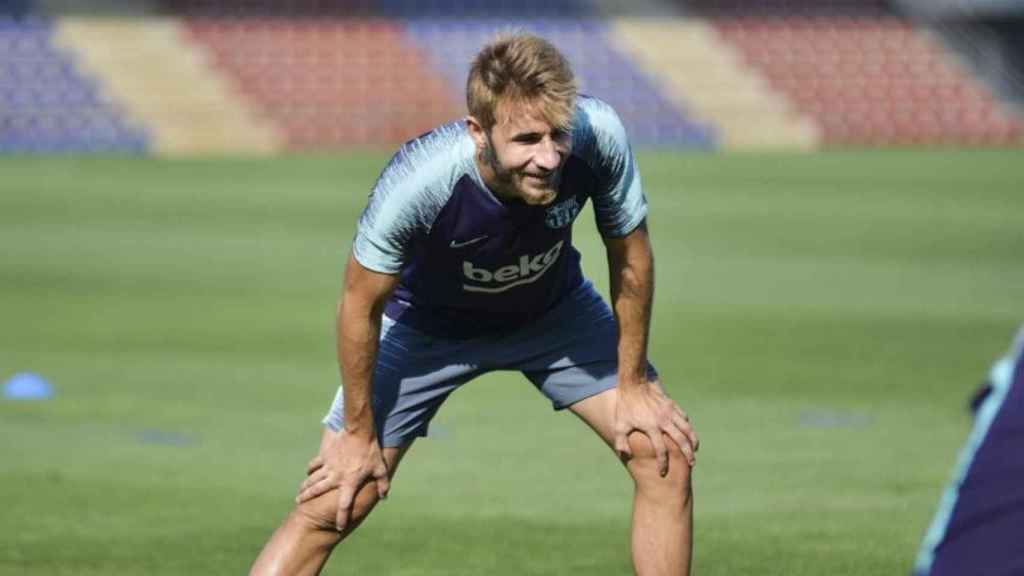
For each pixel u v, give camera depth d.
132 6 130.12
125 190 83.81
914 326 43.66
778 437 29.94
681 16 139.38
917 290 50.69
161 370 37.38
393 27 129.62
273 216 72.44
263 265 56.81
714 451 28.72
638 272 16.42
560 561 21.62
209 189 84.75
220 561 21.62
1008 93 131.00
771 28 136.50
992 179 91.75
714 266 56.69
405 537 22.94
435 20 133.25
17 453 28.56
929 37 137.12
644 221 16.20
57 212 73.50
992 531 11.03
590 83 127.69
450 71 125.62
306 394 34.66
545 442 29.86
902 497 25.03
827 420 31.52
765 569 20.95
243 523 23.73
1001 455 11.12
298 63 123.69
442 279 16.44
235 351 40.19
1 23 122.50
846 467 27.30
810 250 61.09
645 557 16.75
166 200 79.00
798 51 133.75
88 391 34.78
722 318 45.31
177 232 66.25
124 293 50.25
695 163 103.81
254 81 120.94
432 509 24.66
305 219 71.25
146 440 29.89
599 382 17.17
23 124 110.88
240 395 34.50
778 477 26.59
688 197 81.50
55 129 110.94
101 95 115.69
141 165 99.38
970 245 62.28
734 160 106.38
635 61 130.62
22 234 65.38
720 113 125.25
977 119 127.12
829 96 128.25
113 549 22.16
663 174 95.44
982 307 47.19
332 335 42.69
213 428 31.03
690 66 130.50
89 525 23.48
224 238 64.44
